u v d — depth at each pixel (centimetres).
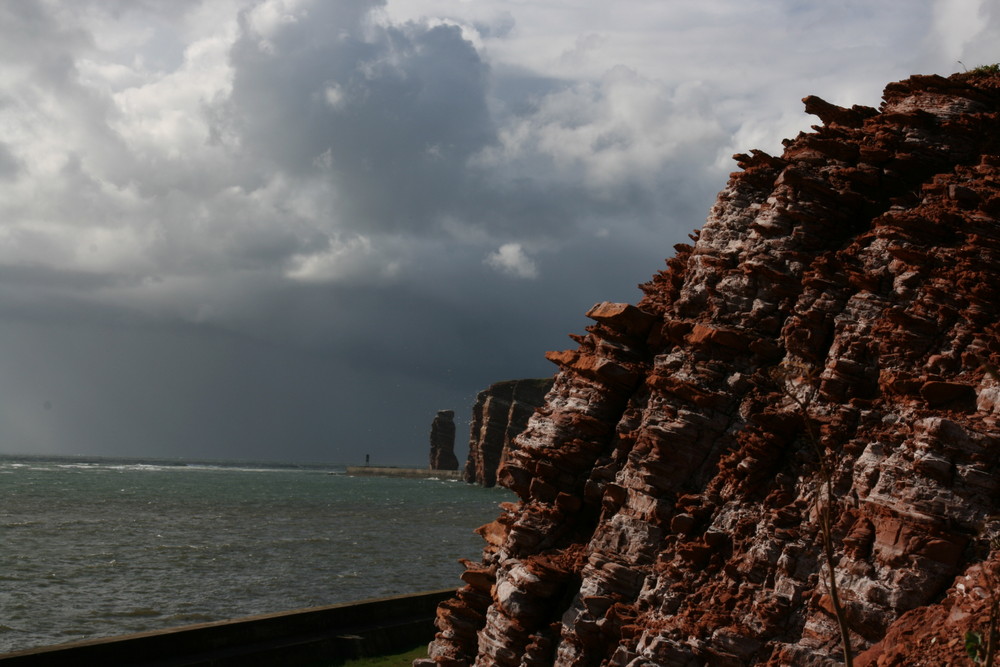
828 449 1539
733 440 1675
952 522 1309
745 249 1831
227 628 3027
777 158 1934
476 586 2031
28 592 5241
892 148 1819
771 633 1446
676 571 1602
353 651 3180
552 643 1734
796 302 1733
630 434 1825
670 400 1748
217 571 6378
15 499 12800
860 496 1434
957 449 1334
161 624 4588
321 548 8050
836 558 1433
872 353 1586
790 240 1781
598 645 1652
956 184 1666
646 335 1944
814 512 1495
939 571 1298
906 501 1347
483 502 18238
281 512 12625
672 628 1534
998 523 1272
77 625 4478
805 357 1661
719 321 1800
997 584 1199
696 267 1902
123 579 5853
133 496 14762
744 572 1521
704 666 1481
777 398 1659
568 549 1841
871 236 1709
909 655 1220
